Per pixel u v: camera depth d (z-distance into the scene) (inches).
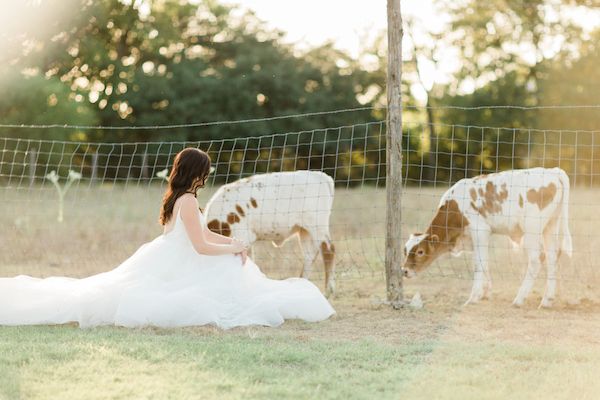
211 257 274.7
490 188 345.7
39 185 1075.3
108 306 258.4
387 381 188.4
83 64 1678.2
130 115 1675.7
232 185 364.5
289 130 1669.5
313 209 365.1
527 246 335.3
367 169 1610.5
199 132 1643.7
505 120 1616.6
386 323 278.4
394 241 323.0
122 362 200.5
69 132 1469.0
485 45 1683.1
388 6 325.4
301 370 199.8
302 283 293.1
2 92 1451.8
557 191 336.8
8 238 540.4
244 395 171.9
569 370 199.6
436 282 408.2
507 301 341.4
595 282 383.2
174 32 1791.3
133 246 529.0
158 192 836.6
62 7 1569.9
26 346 217.5
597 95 1601.9
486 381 188.4
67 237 546.3
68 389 174.1
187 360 204.2
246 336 243.9
